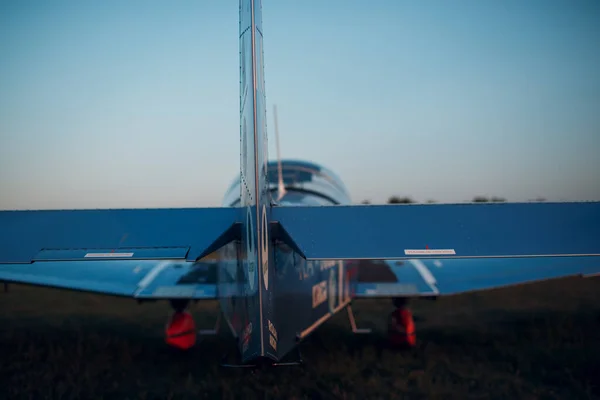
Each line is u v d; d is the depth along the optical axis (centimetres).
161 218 362
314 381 461
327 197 682
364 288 600
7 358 541
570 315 724
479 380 458
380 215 349
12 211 360
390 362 518
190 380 458
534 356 526
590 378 457
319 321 527
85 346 593
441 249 310
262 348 351
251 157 353
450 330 653
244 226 386
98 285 583
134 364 527
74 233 338
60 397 419
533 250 305
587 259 615
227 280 495
